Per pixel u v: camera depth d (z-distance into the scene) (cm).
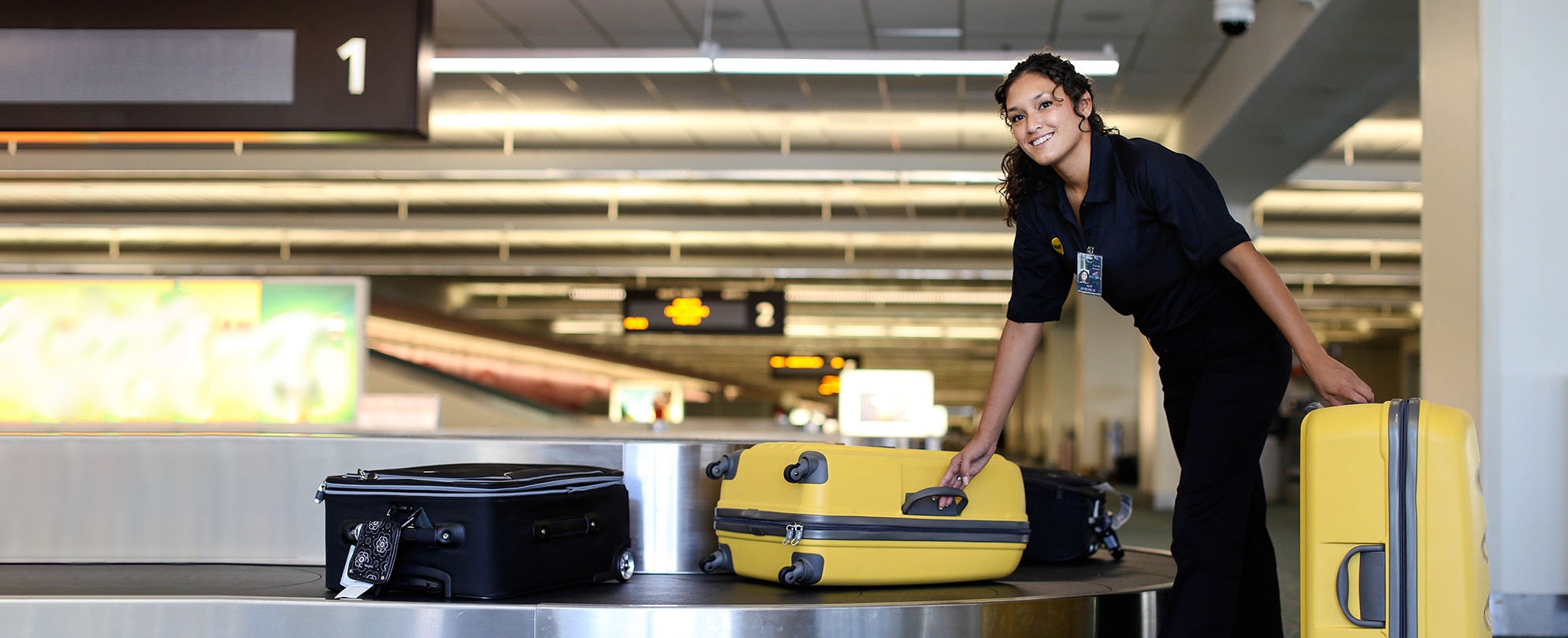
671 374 3828
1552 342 418
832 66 656
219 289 448
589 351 3002
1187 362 239
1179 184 216
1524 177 423
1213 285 228
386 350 1761
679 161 1128
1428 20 470
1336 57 631
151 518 309
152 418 439
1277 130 792
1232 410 229
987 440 258
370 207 1420
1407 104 895
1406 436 190
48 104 459
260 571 293
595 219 1463
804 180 1212
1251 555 256
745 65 664
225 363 446
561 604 227
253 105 457
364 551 233
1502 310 420
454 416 1817
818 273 1738
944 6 723
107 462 310
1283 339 237
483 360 2219
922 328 2795
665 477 297
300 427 390
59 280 438
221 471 309
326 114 456
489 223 1467
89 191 1314
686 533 296
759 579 271
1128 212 223
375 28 459
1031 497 313
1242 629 256
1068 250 237
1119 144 225
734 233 1488
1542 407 416
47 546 308
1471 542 186
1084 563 322
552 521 249
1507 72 426
